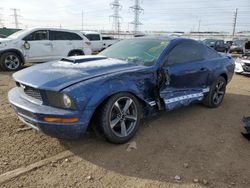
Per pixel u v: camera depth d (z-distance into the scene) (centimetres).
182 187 283
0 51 965
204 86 518
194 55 492
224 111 546
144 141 384
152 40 476
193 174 307
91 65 377
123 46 484
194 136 412
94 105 321
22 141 368
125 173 305
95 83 326
